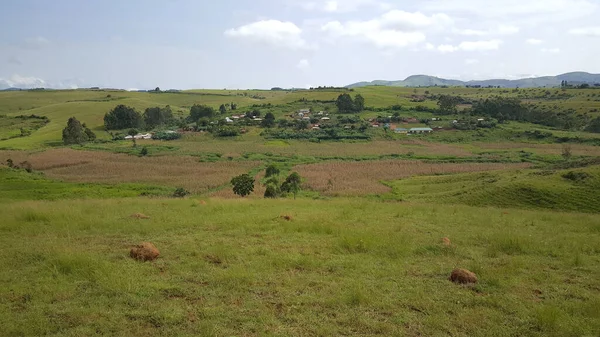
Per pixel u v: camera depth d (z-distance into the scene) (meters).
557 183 39.47
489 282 9.38
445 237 14.06
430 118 146.50
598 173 39.84
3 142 116.19
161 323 7.01
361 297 8.03
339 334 6.75
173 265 10.15
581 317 7.53
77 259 9.84
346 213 18.91
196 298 8.11
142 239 12.95
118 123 150.50
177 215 17.42
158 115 160.00
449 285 9.22
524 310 7.78
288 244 12.52
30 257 10.52
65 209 18.27
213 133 129.12
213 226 15.06
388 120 144.62
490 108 151.00
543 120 138.50
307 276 9.49
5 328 6.63
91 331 6.66
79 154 95.19
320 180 65.25
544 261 11.50
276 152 100.00
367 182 63.38
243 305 7.76
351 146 109.75
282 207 21.39
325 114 161.38
